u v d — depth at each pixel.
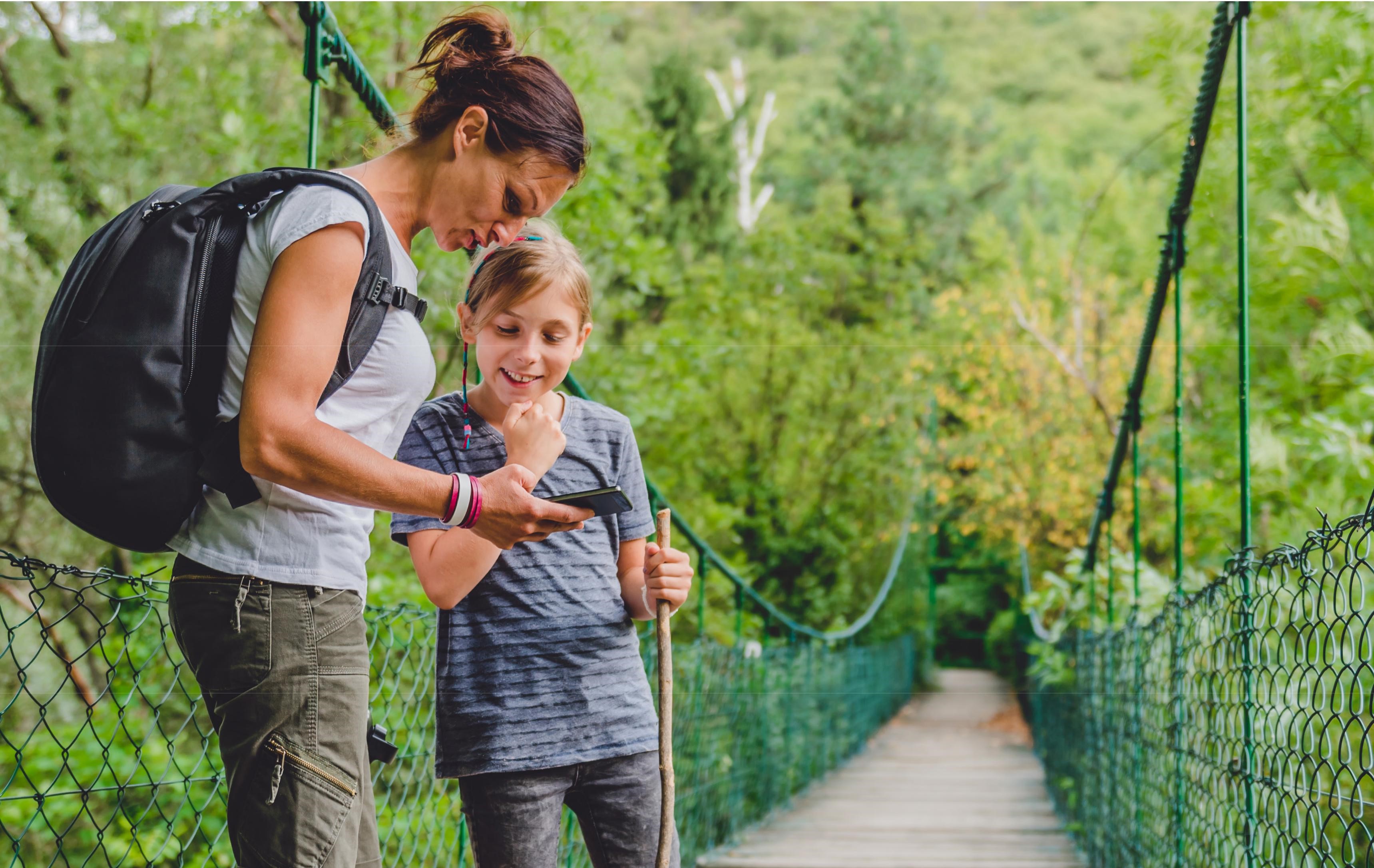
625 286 7.62
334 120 5.11
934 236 18.45
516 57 1.22
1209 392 8.40
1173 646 2.88
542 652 1.50
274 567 1.09
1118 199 12.06
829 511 11.53
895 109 19.28
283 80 5.70
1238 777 2.06
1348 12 6.69
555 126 1.21
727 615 9.37
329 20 1.94
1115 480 5.14
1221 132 7.29
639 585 1.63
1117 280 11.73
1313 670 1.58
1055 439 11.95
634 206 7.04
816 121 19.03
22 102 5.28
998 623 20.06
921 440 13.57
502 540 1.17
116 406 1.01
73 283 1.05
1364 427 5.67
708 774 4.96
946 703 16.94
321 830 1.09
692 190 14.41
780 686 6.84
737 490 10.77
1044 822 6.42
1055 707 7.19
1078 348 10.84
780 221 13.35
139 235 1.06
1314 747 1.55
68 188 5.30
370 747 1.31
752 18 20.89
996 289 12.91
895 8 20.22
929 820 6.44
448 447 1.55
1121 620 5.62
